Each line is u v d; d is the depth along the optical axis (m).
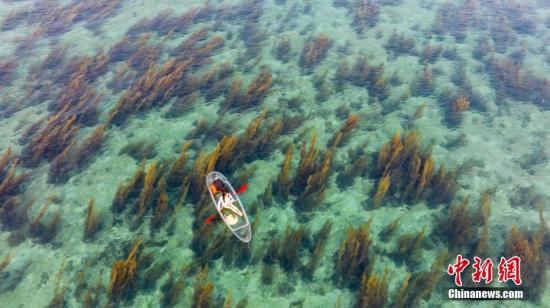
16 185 10.23
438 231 9.03
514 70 14.42
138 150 11.14
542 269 8.17
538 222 9.51
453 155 11.27
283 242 8.65
